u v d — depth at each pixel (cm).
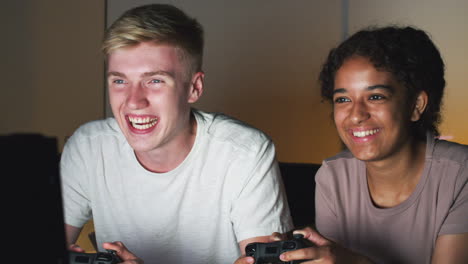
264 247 93
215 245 128
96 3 321
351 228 126
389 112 108
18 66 312
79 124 324
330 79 121
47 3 314
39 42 314
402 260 120
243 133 127
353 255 100
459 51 312
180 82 114
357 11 320
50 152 47
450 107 316
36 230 47
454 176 112
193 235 127
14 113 314
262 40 331
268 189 124
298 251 91
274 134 336
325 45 325
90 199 132
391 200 121
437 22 314
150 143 114
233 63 335
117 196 128
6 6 309
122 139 127
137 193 126
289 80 332
